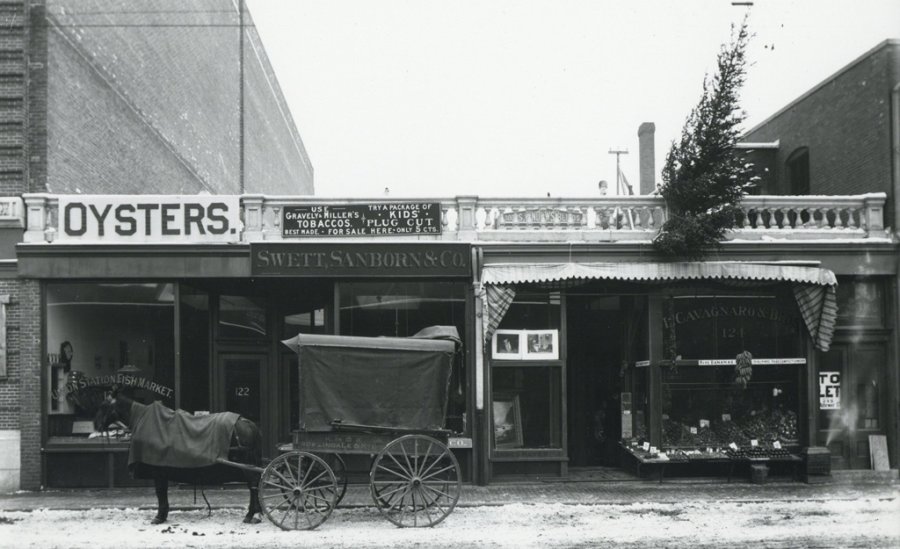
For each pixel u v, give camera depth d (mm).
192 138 22188
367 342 10656
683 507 11648
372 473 10336
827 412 14680
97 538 9727
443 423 10844
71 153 14750
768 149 19297
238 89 27891
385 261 13922
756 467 13617
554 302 14188
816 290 13883
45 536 9867
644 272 13594
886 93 14867
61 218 13648
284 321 15469
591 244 14086
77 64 14969
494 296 13656
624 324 15266
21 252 13469
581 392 15781
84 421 13680
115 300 13906
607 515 11086
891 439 14547
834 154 16688
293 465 10875
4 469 13336
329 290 15109
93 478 13477
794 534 9680
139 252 13664
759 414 14547
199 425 10477
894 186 14625
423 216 14133
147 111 18594
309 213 14062
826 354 14789
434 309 14250
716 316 14523
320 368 10555
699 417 14492
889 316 14672
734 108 13969
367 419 10578
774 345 14531
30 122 13781
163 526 10469
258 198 13992
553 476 13914
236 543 9367
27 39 13773
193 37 22156
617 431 15594
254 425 10945
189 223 13797
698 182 13688
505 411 14031
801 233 14617
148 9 18578
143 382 13852
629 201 14539
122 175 17094
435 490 10664
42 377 13523
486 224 14438
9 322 13570
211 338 14875
